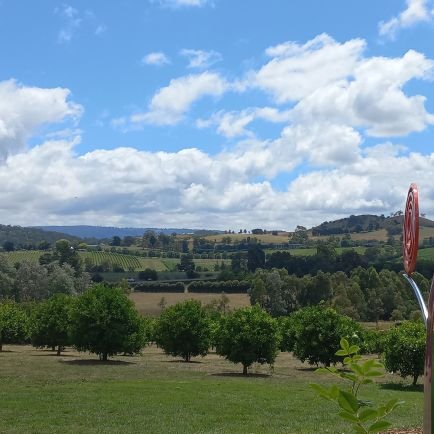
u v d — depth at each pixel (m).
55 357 45.66
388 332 31.17
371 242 170.75
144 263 161.50
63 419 16.66
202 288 118.19
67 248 141.25
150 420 16.64
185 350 44.56
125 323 41.06
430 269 77.44
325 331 37.59
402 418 16.38
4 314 58.16
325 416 17.56
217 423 16.30
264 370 38.38
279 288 96.31
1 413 17.55
